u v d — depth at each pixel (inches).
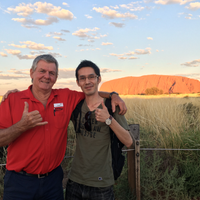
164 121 200.5
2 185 120.0
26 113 61.2
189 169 125.8
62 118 73.7
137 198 107.1
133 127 118.6
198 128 180.9
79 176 74.5
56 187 74.8
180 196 112.9
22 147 68.2
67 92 79.0
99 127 74.0
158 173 130.0
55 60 74.2
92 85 75.4
